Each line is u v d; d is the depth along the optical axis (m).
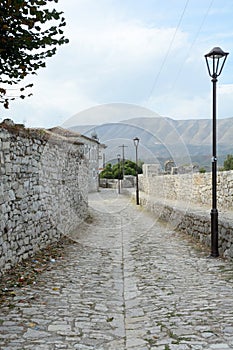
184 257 6.92
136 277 5.64
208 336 3.24
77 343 3.18
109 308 4.18
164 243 8.66
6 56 4.75
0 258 5.15
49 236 7.92
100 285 5.16
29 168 6.64
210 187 11.20
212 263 6.24
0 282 4.93
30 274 5.45
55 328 3.49
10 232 5.59
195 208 10.42
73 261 6.70
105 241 9.07
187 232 9.66
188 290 4.74
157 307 4.14
